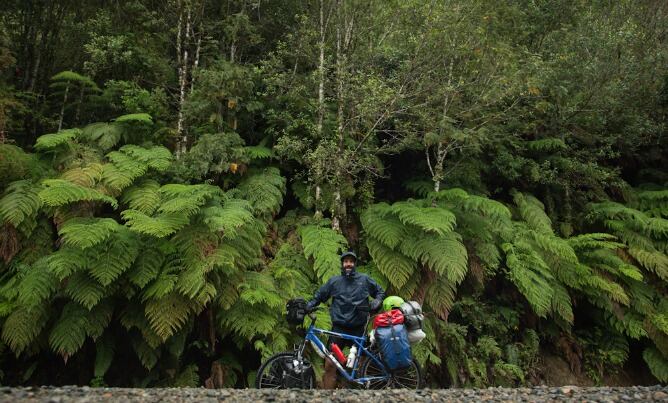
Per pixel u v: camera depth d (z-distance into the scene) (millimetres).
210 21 10000
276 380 5059
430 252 7848
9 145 7578
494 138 9992
